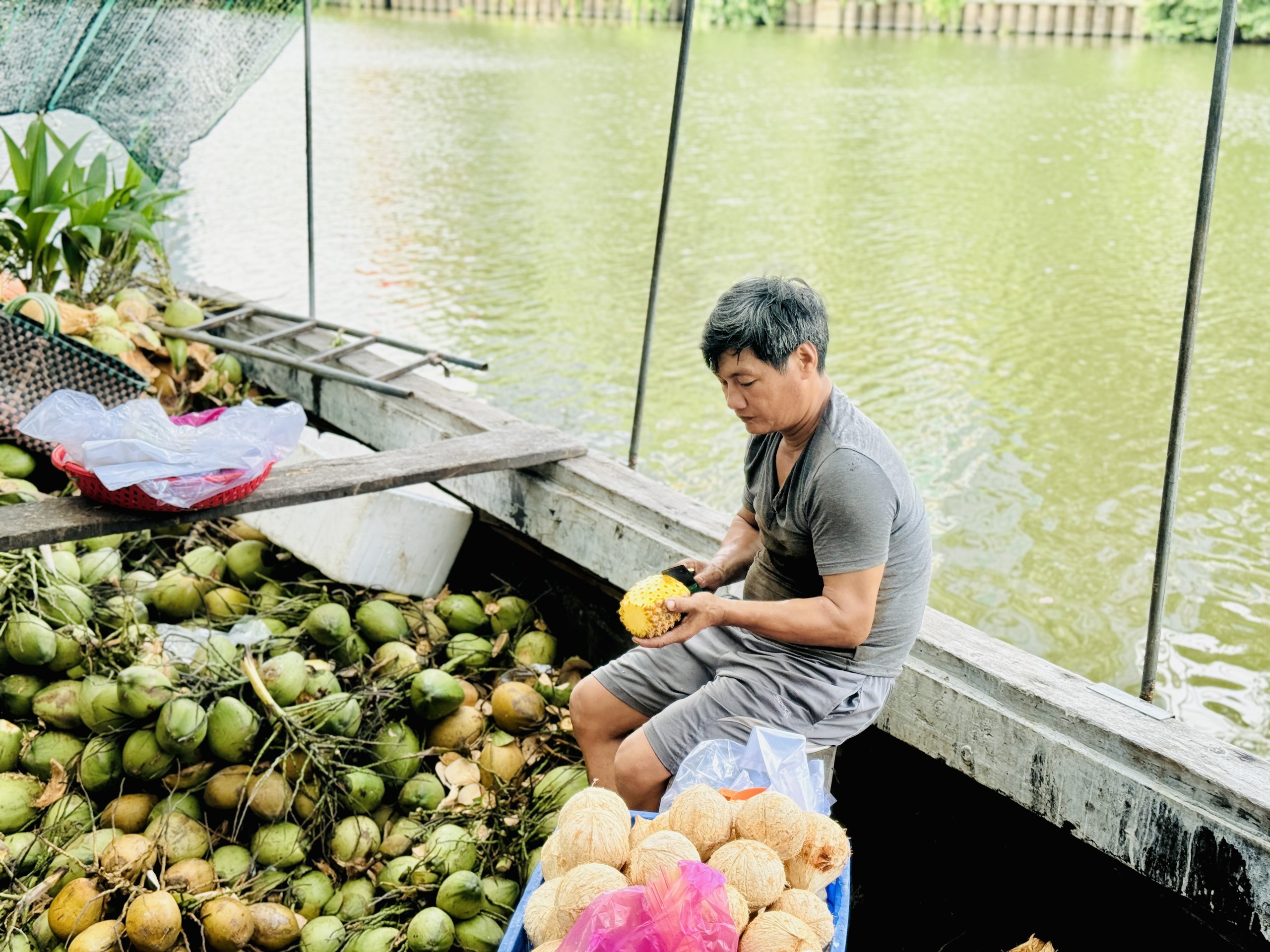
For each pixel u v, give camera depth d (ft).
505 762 10.73
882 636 8.15
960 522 21.29
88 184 16.55
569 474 12.12
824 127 59.93
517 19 124.06
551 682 11.87
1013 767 8.64
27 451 13.12
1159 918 8.51
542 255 36.35
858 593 7.70
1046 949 8.72
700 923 5.55
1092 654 17.95
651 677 8.95
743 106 66.39
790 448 8.04
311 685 10.45
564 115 63.16
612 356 28.27
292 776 9.87
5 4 13.91
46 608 10.46
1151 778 7.91
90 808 9.53
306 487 10.71
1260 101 67.26
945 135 57.82
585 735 9.18
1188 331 8.52
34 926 8.71
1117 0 99.55
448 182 46.26
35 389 12.95
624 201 43.62
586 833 6.16
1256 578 19.80
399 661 11.33
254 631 11.21
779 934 5.74
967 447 23.99
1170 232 40.45
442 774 10.62
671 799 7.36
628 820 6.46
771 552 8.39
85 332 14.52
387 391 14.30
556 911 5.93
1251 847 7.39
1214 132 8.31
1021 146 55.06
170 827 9.36
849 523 7.63
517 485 12.59
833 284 34.01
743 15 114.01
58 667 10.23
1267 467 23.38
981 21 105.91
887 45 97.96
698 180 47.39
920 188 46.29
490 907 9.46
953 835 9.78
